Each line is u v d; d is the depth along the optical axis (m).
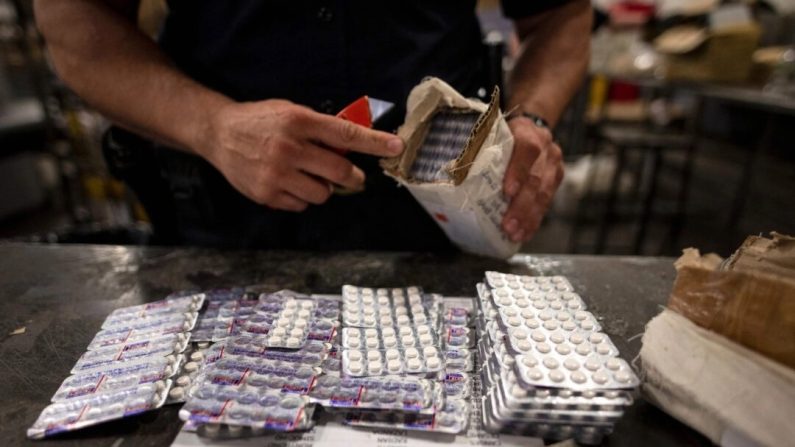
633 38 2.38
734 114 2.10
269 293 0.53
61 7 0.61
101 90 0.61
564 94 0.75
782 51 1.76
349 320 0.45
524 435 0.34
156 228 0.80
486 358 0.39
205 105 0.57
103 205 2.29
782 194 1.78
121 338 0.43
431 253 0.65
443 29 0.67
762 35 1.99
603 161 2.65
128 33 0.63
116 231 1.03
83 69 0.61
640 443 0.34
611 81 2.54
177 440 0.33
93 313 0.50
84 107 1.88
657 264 0.62
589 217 2.49
